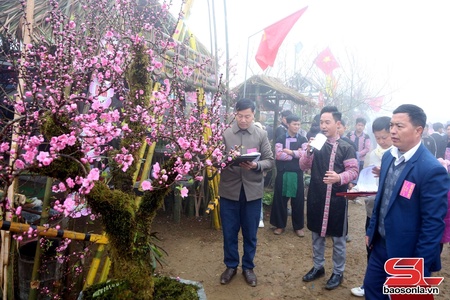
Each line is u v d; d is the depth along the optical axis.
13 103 1.79
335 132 3.12
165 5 2.12
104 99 2.04
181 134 2.00
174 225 4.87
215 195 4.69
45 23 2.71
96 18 2.23
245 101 3.20
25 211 2.48
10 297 2.33
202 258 3.88
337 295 3.12
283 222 4.78
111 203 1.51
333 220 3.10
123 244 1.58
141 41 1.85
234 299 3.02
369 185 2.88
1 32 2.61
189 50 3.87
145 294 1.63
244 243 3.32
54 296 2.29
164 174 1.57
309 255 4.06
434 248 1.83
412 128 1.98
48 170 1.33
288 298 3.06
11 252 2.33
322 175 3.12
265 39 5.35
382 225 2.16
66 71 1.68
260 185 3.23
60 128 1.35
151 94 1.98
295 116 4.84
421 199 1.90
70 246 2.56
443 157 6.96
